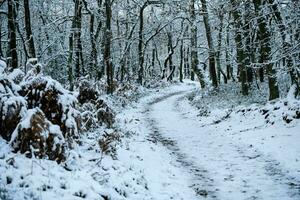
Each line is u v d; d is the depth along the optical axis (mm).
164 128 18266
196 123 19438
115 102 24766
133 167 9625
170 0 39625
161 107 28016
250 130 14820
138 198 7715
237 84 31906
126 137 13797
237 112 18656
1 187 6000
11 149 7570
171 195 8375
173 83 57125
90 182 7359
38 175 6797
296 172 9477
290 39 14844
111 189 7477
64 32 35719
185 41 61938
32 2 32656
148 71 69812
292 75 16219
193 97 32031
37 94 9031
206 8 30609
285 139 12250
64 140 8133
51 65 35750
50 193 6332
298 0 14758
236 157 11680
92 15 32469
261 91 24750
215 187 9055
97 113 14016
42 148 7641
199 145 13906
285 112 14477
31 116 7703
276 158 10859
